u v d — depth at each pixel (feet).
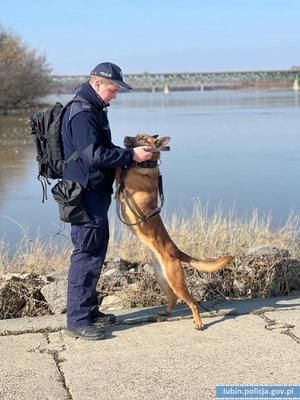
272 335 14.99
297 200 40.73
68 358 13.93
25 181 52.65
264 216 34.65
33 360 13.83
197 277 18.56
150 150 15.51
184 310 17.01
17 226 34.76
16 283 17.88
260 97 314.14
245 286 18.53
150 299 17.88
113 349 14.40
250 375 12.91
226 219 30.76
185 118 132.26
